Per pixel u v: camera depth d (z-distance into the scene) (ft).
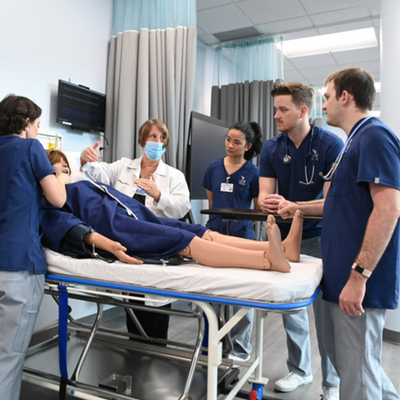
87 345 5.63
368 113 4.59
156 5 11.02
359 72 4.52
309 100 6.28
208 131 11.81
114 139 10.98
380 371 4.50
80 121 10.09
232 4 13.10
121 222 5.64
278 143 6.91
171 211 7.31
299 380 7.25
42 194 5.34
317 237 6.95
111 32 11.34
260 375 6.28
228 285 4.12
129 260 5.16
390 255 4.34
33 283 5.05
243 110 15.81
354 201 4.41
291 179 6.79
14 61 8.62
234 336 8.11
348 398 4.46
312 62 19.48
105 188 6.21
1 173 5.00
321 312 6.17
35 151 5.08
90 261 5.04
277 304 3.91
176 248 5.19
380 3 10.97
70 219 5.63
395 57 9.92
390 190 4.04
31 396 6.86
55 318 9.45
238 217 6.06
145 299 4.60
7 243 4.88
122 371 5.96
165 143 7.72
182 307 12.38
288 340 7.31
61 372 5.24
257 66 15.69
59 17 9.66
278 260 4.50
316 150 6.47
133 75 10.88
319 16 14.01
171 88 10.89
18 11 8.66
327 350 5.05
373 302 4.29
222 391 5.67
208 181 9.24
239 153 8.57
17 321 4.88
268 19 14.23
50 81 9.51
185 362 6.23
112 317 11.20
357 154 4.36
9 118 5.17
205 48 16.51
